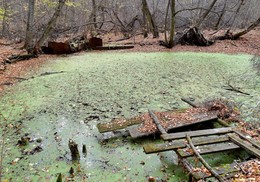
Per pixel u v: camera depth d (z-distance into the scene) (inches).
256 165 151.9
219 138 184.1
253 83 343.0
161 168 170.2
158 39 722.2
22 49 609.0
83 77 387.9
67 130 223.9
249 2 933.2
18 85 354.0
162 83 350.6
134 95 306.0
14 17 938.7
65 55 576.1
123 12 1010.7
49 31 563.8
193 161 173.3
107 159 181.6
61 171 169.2
